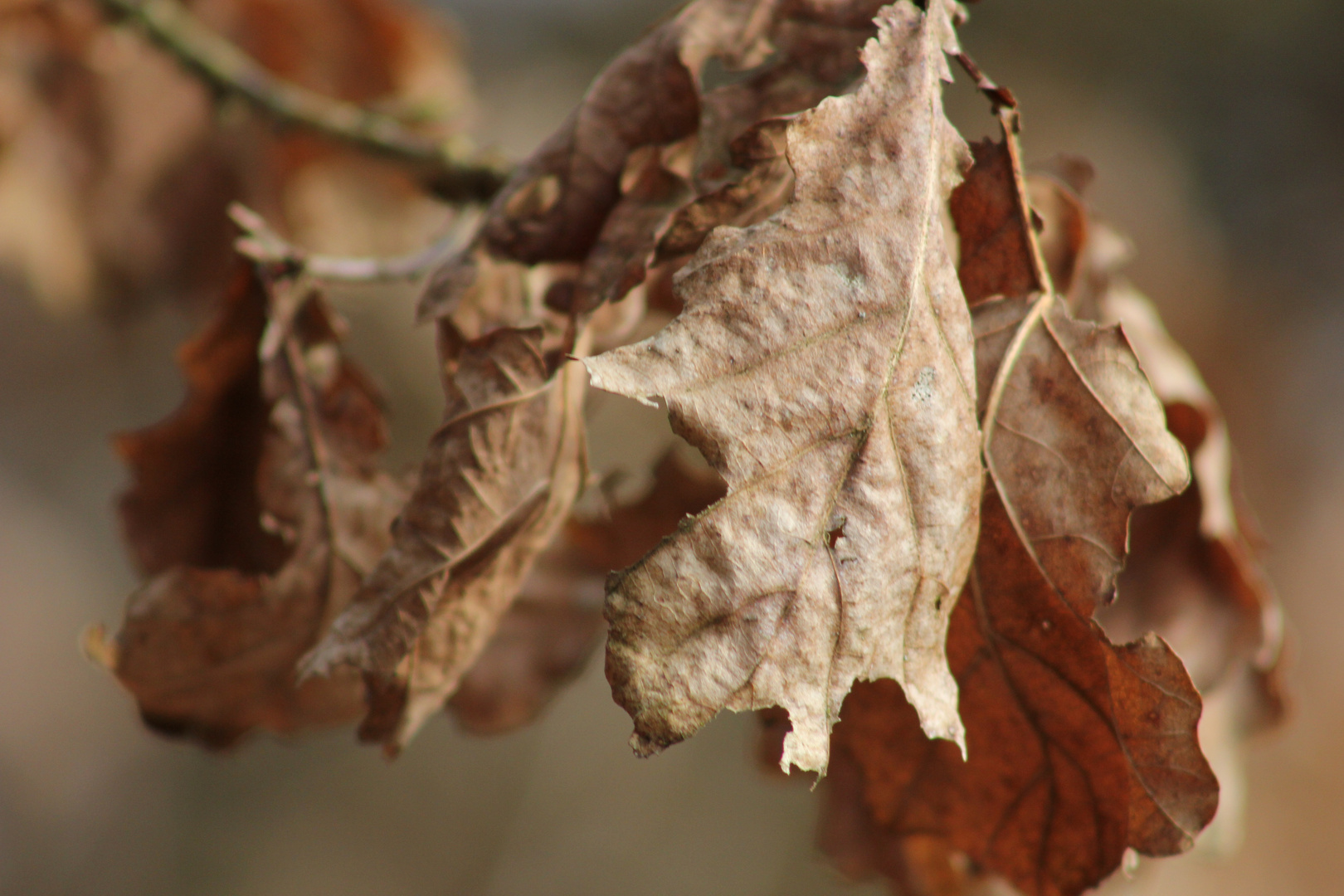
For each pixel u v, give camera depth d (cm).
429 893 186
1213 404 56
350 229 82
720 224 51
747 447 48
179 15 78
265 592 54
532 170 52
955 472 49
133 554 56
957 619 51
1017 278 51
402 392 147
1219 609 55
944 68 50
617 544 57
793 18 52
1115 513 50
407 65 82
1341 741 176
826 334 49
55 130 78
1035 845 53
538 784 191
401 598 51
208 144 80
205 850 195
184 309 82
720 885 179
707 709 48
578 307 51
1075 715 51
